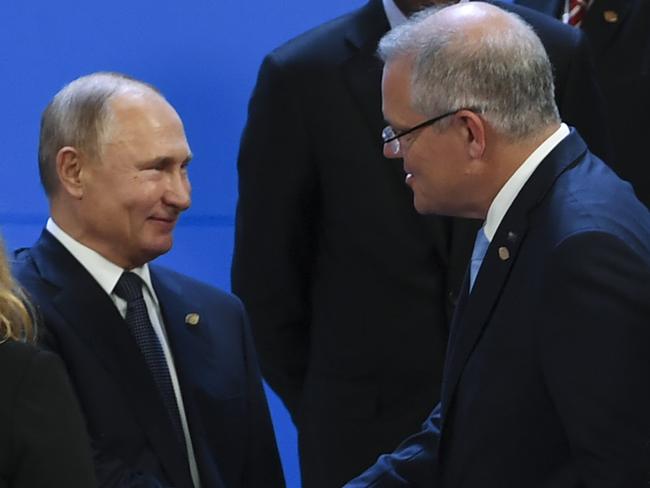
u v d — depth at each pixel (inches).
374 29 324.5
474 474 237.1
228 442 258.1
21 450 187.3
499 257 235.3
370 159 320.2
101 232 247.4
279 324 338.3
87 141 243.9
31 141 418.3
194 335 260.5
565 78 326.0
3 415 187.2
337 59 323.3
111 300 249.0
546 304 225.1
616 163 372.8
